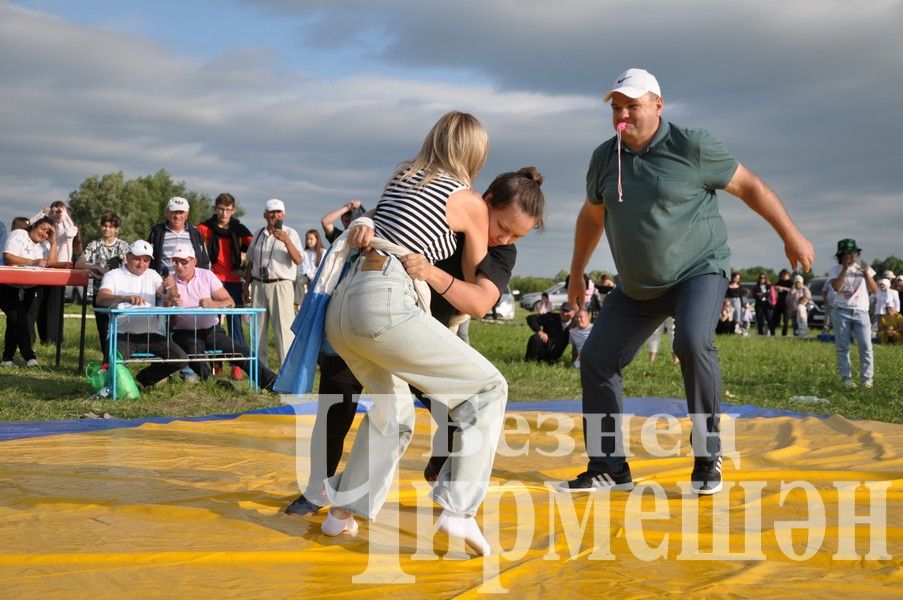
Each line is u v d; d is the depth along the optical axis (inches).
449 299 135.9
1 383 346.0
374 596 115.7
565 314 529.3
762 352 678.5
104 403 309.6
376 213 141.4
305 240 560.4
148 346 332.8
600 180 189.9
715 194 185.8
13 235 439.5
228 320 417.7
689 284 182.2
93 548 132.5
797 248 182.5
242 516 152.7
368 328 129.8
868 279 440.1
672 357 587.2
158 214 3299.7
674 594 117.3
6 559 125.5
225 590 116.7
